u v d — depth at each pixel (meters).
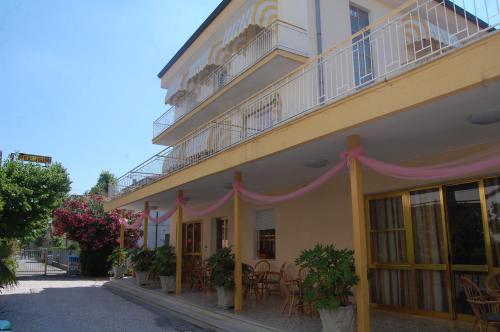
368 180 9.03
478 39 4.40
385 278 8.70
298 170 9.08
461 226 7.46
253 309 8.96
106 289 15.25
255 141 8.00
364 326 5.86
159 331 8.05
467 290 5.99
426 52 11.54
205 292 12.27
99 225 20.42
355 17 12.41
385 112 5.36
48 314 9.84
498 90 4.57
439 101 4.89
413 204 8.31
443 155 7.62
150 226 27.36
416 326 6.96
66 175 19.72
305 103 9.82
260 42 13.02
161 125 20.11
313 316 8.11
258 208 12.86
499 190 6.95
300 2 12.02
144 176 14.88
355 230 6.16
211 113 16.00
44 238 38.88
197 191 12.58
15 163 18.59
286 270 11.09
